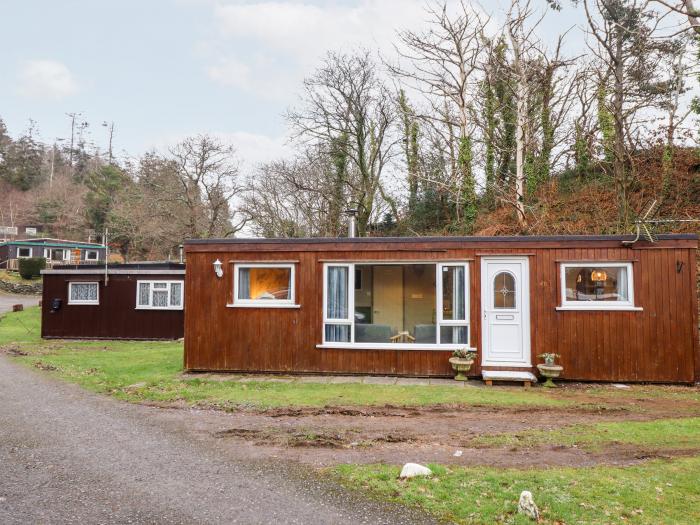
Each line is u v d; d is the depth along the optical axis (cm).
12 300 3619
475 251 1021
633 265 974
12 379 1052
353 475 498
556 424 688
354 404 805
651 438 616
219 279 1105
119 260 4903
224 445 604
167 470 518
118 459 552
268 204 3275
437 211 2859
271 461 545
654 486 461
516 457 554
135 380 1022
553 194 2378
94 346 1720
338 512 419
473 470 510
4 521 398
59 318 1955
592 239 987
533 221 2211
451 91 2511
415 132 2952
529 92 2302
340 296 1070
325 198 2914
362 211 2808
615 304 979
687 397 853
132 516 411
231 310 1099
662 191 2020
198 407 796
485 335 1013
